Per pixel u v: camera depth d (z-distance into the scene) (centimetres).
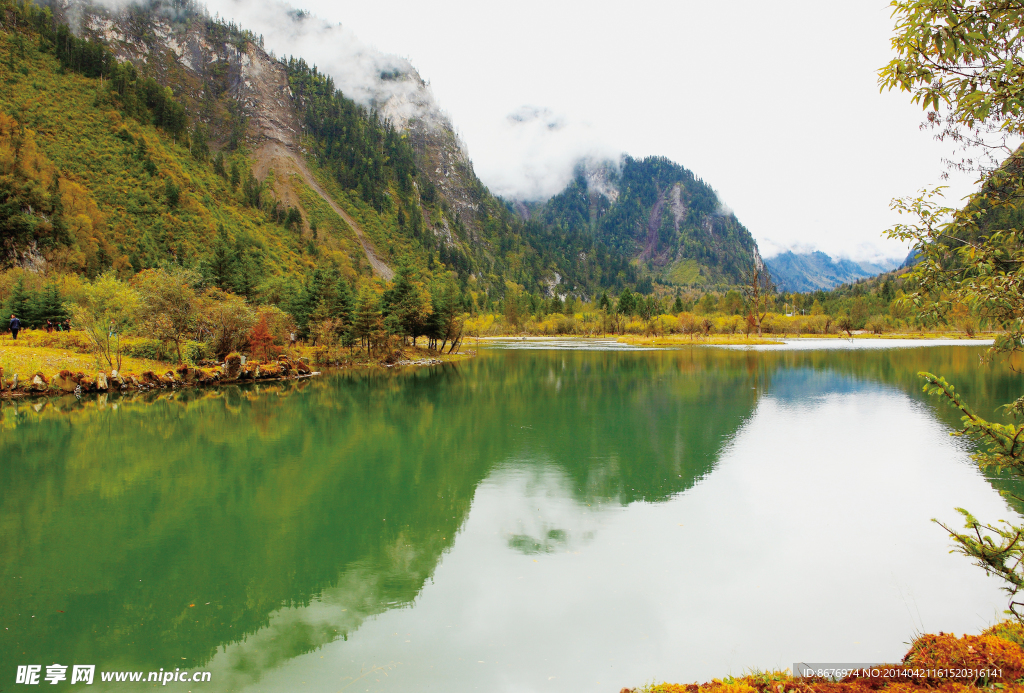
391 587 1067
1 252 7244
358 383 4275
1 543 1265
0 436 2273
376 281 16850
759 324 11650
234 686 770
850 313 13388
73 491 1627
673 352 7869
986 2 507
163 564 1165
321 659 837
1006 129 544
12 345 3950
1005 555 598
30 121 13400
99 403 3064
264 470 1858
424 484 1709
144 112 18075
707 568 1139
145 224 12319
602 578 1098
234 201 17825
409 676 793
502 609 983
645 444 2233
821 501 1540
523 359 6738
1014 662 545
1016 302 525
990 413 2795
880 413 2897
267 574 1123
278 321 5394
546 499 1574
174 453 2067
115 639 890
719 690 580
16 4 17700
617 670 804
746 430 2497
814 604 993
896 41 559
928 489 1633
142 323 3978
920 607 977
